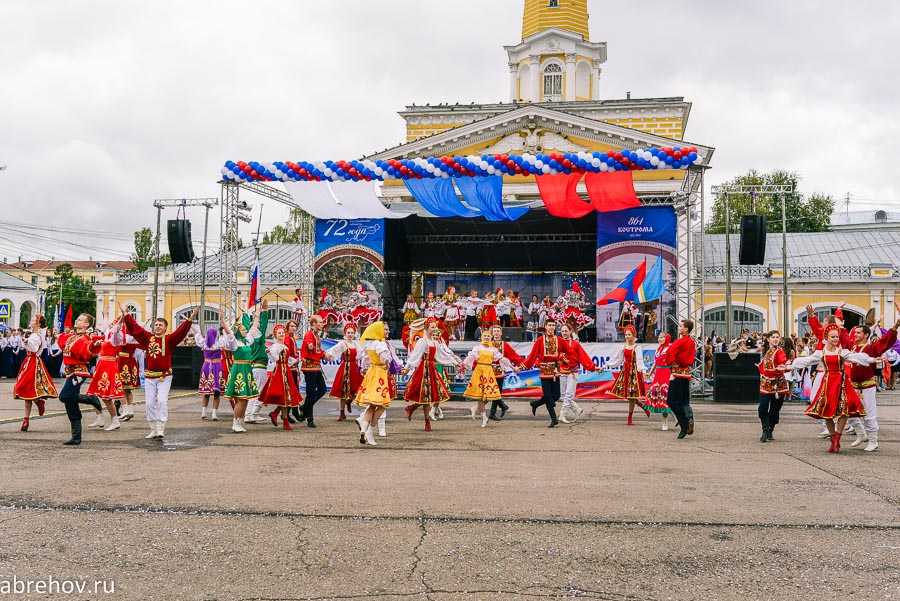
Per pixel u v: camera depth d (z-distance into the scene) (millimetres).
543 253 26188
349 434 12055
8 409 15445
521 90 38188
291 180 18609
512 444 11055
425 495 7312
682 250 24000
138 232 57188
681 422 11945
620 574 5102
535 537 5922
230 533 5953
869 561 5402
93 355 12625
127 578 4941
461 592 4742
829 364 10469
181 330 11430
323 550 5551
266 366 12578
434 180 19750
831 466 9227
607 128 29516
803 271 36250
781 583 4941
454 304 24344
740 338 23562
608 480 8172
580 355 14359
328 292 22734
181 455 9648
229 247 19625
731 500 7227
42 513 6516
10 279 50750
